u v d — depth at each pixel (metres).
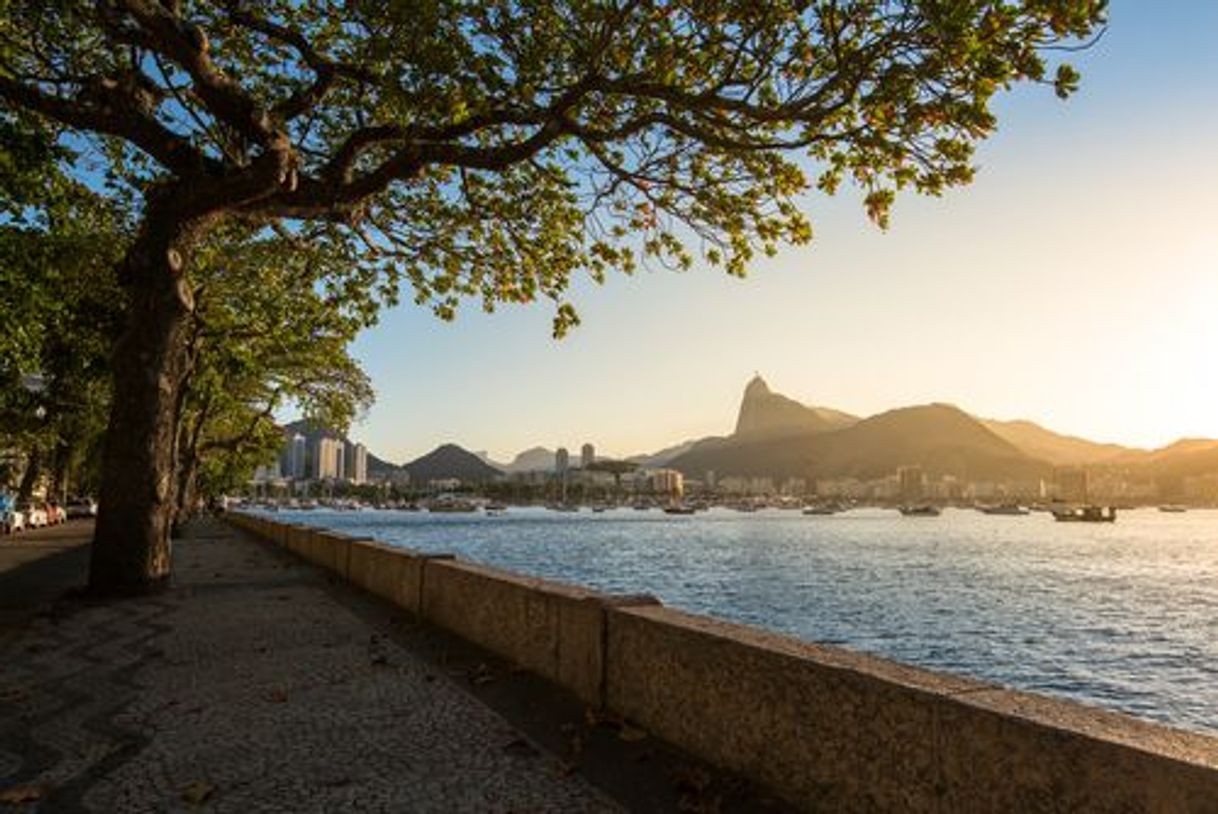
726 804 4.49
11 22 13.52
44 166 15.88
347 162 13.84
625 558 81.88
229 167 14.09
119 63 15.73
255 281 24.67
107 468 14.30
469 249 15.83
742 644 4.86
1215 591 56.91
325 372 31.92
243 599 14.10
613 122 13.02
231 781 5.02
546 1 10.99
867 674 3.99
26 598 14.58
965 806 3.40
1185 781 2.63
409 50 11.23
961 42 8.14
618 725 5.96
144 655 9.07
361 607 13.05
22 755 5.57
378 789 4.85
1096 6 7.75
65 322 22.80
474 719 6.30
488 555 85.12
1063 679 28.25
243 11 13.32
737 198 12.63
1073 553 99.50
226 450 50.53
